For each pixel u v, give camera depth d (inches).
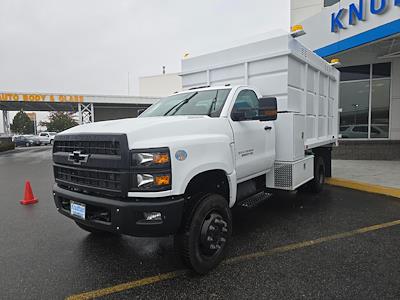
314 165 279.6
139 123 134.3
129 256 158.6
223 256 146.3
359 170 394.9
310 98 256.8
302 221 209.2
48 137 1846.7
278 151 212.1
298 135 216.5
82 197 134.3
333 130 337.1
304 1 666.8
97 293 124.0
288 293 120.4
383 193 288.5
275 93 209.3
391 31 348.8
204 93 186.9
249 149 175.6
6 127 1636.3
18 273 141.4
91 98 1187.3
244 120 170.9
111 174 124.5
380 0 357.1
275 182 214.8
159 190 120.3
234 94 175.5
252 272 137.9
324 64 288.7
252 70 217.5
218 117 159.6
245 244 169.8
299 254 155.6
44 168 589.6
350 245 165.8
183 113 173.5
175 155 124.3
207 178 149.9
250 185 199.5
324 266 141.9
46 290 126.6
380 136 520.7
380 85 515.2
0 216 235.5
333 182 334.6
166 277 135.9
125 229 121.3
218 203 141.9
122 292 124.3
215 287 126.6
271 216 221.6
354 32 397.4
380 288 122.3
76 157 137.1
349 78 535.2
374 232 185.6
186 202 133.0
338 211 232.4
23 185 385.1
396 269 137.8
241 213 229.9
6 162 722.2
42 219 226.7
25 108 1481.3
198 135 141.3
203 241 134.6
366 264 143.1
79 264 149.9
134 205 119.5
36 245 174.9
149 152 120.0
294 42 211.8
